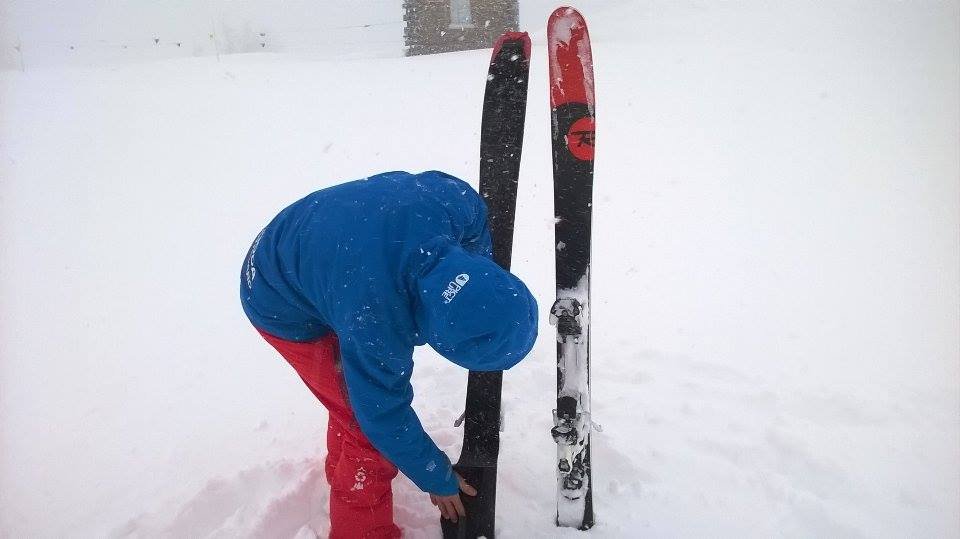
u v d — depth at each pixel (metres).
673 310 3.20
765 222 4.36
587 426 1.65
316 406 2.47
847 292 3.33
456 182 1.43
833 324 3.00
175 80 10.06
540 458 2.07
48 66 12.26
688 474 1.96
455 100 8.14
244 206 5.16
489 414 1.66
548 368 2.62
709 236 4.18
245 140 6.96
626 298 3.37
